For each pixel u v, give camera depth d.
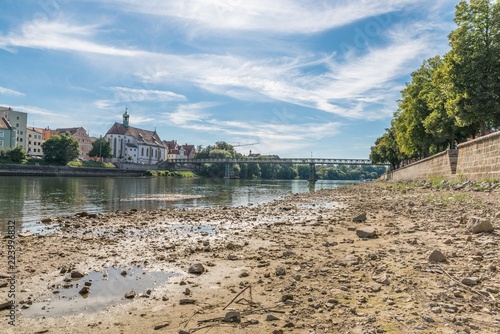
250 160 140.00
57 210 22.02
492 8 30.17
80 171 104.94
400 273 6.58
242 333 4.57
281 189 59.97
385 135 88.00
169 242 11.09
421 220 13.06
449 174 30.23
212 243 10.82
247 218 17.62
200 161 151.38
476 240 8.34
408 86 48.56
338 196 34.78
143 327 4.93
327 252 8.98
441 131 38.56
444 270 6.48
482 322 4.44
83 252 9.55
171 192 44.84
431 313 4.77
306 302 5.52
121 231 13.29
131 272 7.62
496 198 15.99
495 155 20.98
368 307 5.15
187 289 6.27
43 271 7.67
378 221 14.23
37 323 5.12
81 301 5.95
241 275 7.21
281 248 9.75
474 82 30.33
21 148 101.81
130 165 138.50
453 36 31.58
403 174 57.16
